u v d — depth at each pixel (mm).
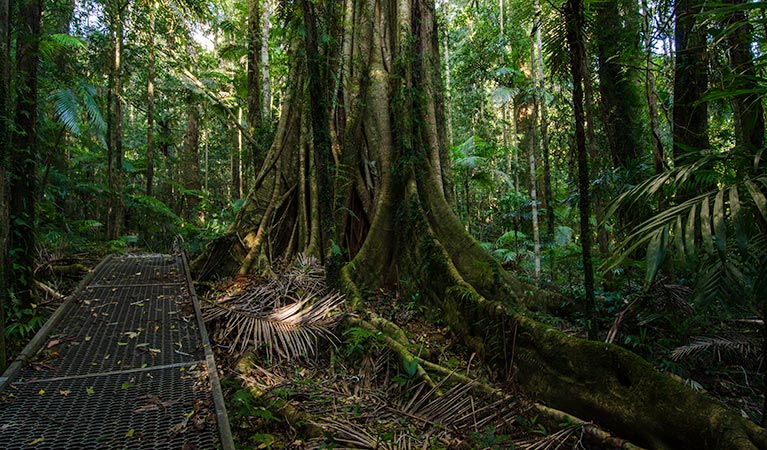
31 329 4461
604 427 3379
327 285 5953
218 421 2752
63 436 2629
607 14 6594
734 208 2311
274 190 7941
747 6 2631
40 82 8633
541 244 11547
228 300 5488
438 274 5961
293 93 8320
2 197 3541
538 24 4590
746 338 4332
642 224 2762
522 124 14656
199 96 14727
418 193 7078
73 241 9430
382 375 4414
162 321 4797
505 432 3473
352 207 7676
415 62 7762
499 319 4543
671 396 3068
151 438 2625
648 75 5340
